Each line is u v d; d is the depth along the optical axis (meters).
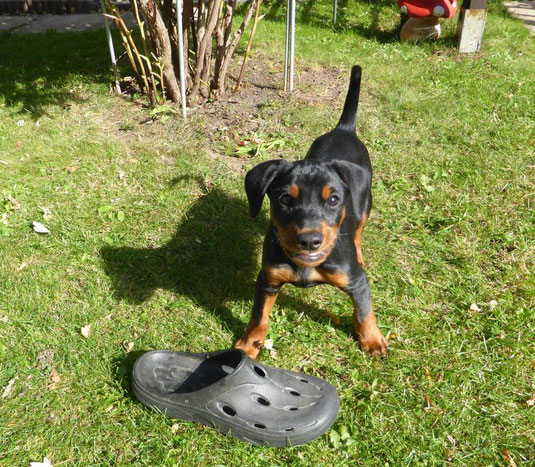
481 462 0.57
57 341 0.72
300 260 0.59
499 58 1.60
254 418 0.58
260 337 0.70
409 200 0.99
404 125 1.21
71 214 0.96
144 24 1.33
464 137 1.16
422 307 0.77
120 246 0.89
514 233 0.90
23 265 0.84
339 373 0.68
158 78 1.32
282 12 2.06
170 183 1.04
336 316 0.77
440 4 1.61
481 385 0.65
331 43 1.72
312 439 0.59
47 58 1.62
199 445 0.59
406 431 0.60
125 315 0.77
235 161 1.10
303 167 0.63
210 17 1.16
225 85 1.36
